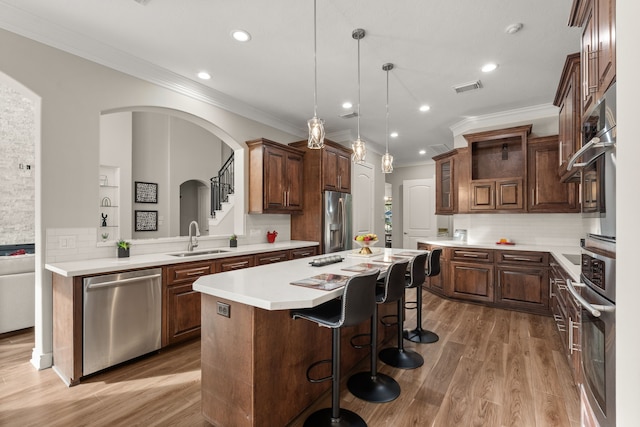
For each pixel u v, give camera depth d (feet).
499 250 13.24
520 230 14.32
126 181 20.33
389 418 6.14
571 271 7.29
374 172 21.36
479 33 8.39
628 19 2.56
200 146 25.21
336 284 5.97
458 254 14.32
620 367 2.69
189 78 11.19
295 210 15.46
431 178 25.63
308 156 15.99
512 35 8.48
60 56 8.43
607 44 4.28
